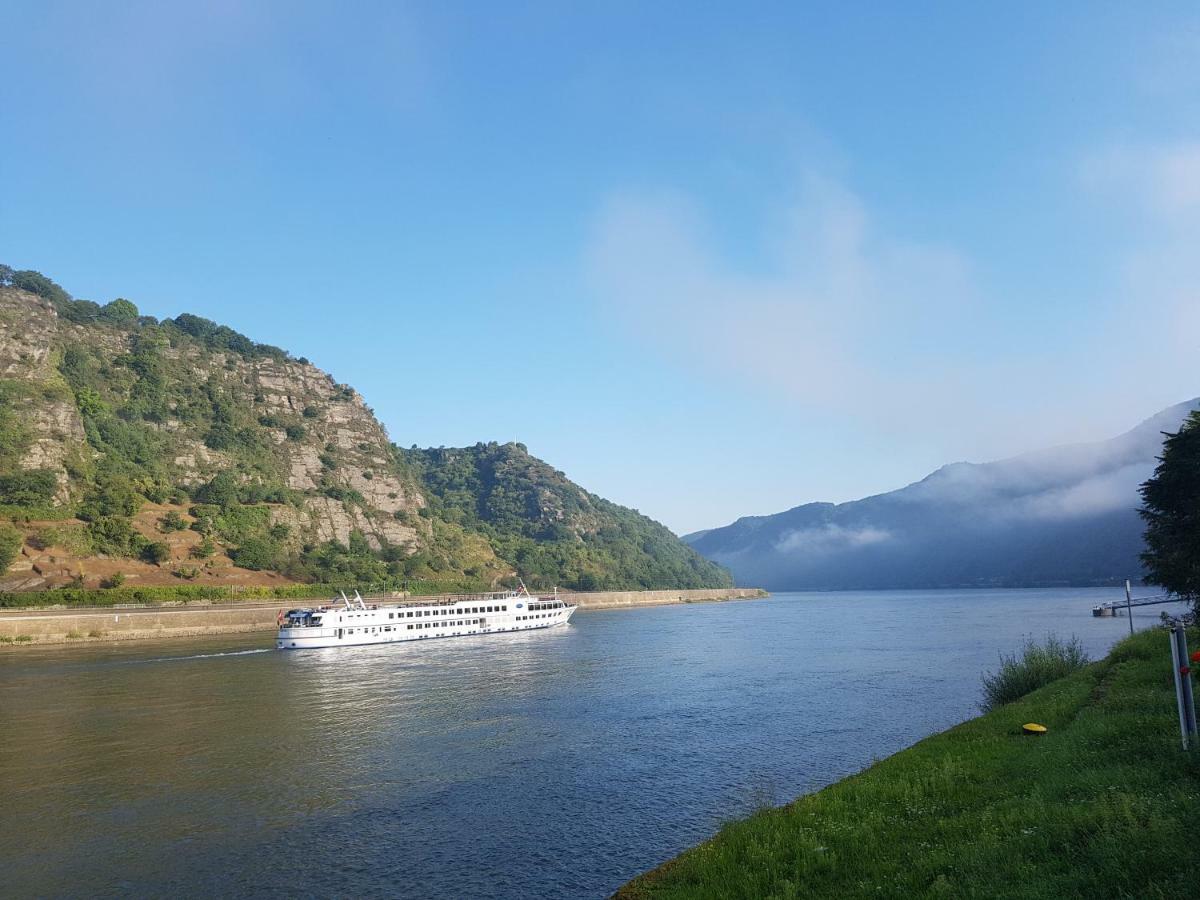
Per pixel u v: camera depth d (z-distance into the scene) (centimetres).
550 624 14300
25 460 14950
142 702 6306
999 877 1487
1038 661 4503
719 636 12262
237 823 3316
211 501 17838
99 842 3120
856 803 2267
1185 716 2059
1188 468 4434
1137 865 1388
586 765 4131
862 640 10956
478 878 2719
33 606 12212
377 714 5694
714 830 3119
